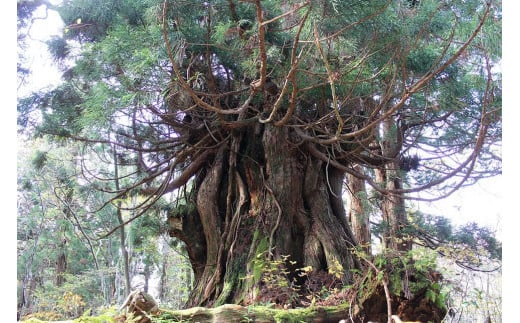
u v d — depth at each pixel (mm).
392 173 10875
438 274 4887
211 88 7477
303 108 8305
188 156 9477
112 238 21438
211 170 9031
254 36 6141
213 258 8547
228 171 9008
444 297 4738
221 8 6488
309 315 5270
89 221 19969
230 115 8750
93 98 6570
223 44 6750
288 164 8383
